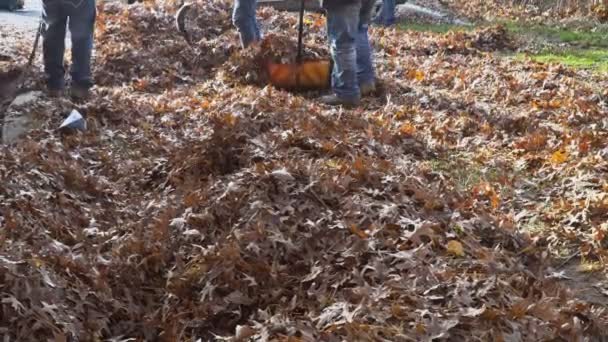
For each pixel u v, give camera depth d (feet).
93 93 22.08
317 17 39.65
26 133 18.65
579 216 14.34
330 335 10.44
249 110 19.12
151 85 25.36
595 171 16.39
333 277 12.07
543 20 49.37
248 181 14.48
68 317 11.31
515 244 13.35
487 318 10.78
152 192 16.16
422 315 10.75
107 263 12.91
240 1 26.37
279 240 12.87
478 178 16.55
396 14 49.26
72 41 21.25
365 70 23.98
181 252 13.15
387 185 14.70
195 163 16.71
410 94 23.93
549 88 25.55
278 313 11.37
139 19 31.78
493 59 31.60
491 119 21.13
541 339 10.64
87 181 15.98
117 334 11.72
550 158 17.37
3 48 27.68
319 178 14.48
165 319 11.84
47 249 12.78
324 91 24.40
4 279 11.33
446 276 11.71
